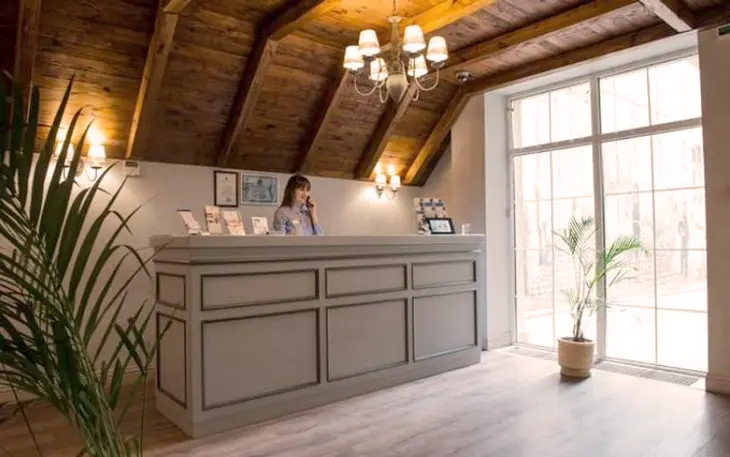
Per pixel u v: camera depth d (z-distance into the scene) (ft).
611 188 14.71
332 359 11.38
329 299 11.33
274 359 10.45
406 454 8.57
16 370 4.11
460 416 10.34
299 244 10.70
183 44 12.39
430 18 11.82
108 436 4.32
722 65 11.23
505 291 17.03
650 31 12.30
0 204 3.66
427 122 18.40
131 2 11.14
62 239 3.97
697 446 8.62
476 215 16.83
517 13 12.15
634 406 10.71
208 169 15.48
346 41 13.92
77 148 4.10
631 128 14.23
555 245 16.03
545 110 16.37
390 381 12.55
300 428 9.82
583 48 13.64
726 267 11.25
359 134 17.71
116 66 12.16
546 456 8.38
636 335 14.12
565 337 13.93
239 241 9.80
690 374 12.93
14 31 10.62
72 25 11.05
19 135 3.69
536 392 11.83
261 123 15.37
